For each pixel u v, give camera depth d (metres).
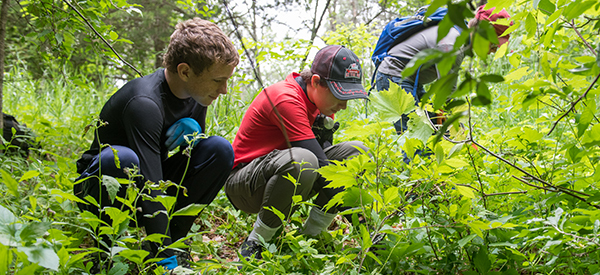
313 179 1.94
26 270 0.92
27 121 4.04
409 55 2.73
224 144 1.98
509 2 1.14
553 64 1.20
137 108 1.74
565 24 1.40
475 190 1.54
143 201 1.67
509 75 1.40
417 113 1.33
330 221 2.08
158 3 9.93
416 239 1.49
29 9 2.53
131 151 1.72
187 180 2.03
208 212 2.68
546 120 1.81
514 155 1.70
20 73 5.90
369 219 1.51
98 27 2.67
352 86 2.12
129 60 9.61
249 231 2.43
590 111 1.09
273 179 1.95
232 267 1.52
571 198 1.41
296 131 2.04
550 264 1.30
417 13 2.89
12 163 2.58
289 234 1.59
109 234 1.23
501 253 1.46
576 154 1.34
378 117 1.40
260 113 2.14
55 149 3.40
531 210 1.60
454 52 0.52
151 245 1.65
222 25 7.98
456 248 1.51
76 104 5.28
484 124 3.19
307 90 2.16
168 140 1.91
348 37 5.55
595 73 0.84
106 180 1.23
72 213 2.02
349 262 1.41
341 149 2.30
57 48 2.66
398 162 1.57
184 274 1.41
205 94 1.84
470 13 0.53
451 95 0.54
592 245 1.25
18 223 1.01
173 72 1.80
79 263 1.19
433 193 1.58
